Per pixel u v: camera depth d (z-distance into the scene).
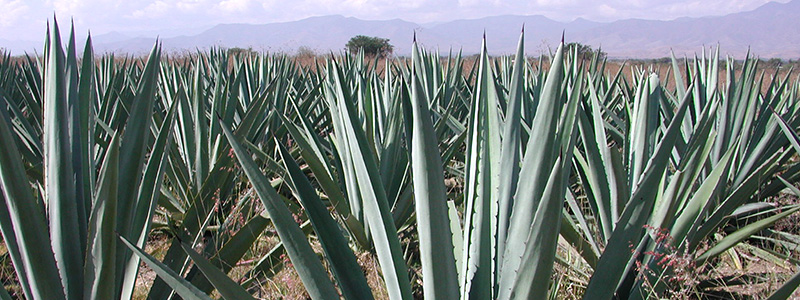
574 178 4.45
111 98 4.52
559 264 3.06
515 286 1.58
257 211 3.87
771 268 3.25
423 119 1.42
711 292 2.94
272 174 4.66
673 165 4.26
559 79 1.53
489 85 1.70
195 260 1.58
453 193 4.62
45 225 1.75
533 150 1.59
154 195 2.09
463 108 5.94
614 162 2.63
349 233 3.58
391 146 3.61
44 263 1.76
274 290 2.89
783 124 3.23
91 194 2.01
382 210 1.90
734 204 2.92
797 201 4.17
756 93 3.75
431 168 1.46
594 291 1.81
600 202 2.85
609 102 5.75
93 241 1.74
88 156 2.00
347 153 3.31
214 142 4.55
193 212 3.05
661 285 2.10
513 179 1.75
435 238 1.53
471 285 1.70
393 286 1.92
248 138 4.71
